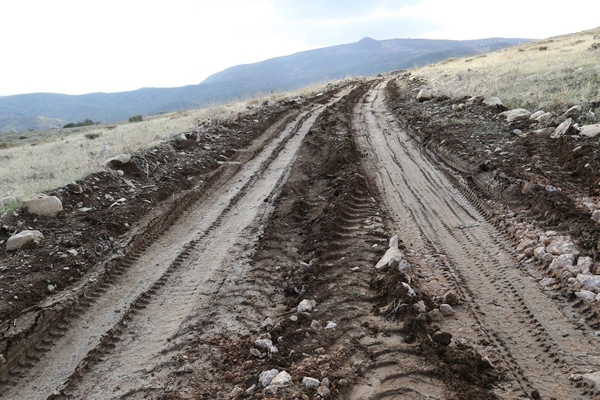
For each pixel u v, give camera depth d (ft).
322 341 13.69
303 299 16.24
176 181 31.81
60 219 24.23
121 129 80.89
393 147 41.98
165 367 13.15
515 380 11.51
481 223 22.57
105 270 19.15
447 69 97.66
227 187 32.37
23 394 12.46
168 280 18.84
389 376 11.89
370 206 25.98
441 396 10.93
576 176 25.04
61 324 15.71
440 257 19.17
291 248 21.30
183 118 76.95
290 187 30.27
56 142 83.61
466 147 34.53
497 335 13.51
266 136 50.47
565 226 19.10
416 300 15.11
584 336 12.94
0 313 15.06
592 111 35.27
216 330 14.88
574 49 76.79
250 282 18.12
